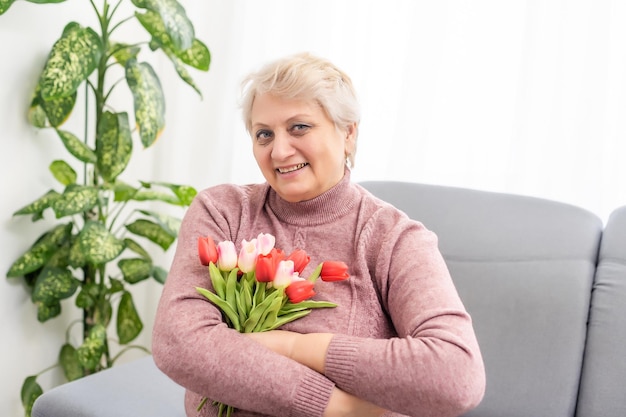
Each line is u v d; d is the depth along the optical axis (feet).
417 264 3.86
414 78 6.72
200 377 3.52
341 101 3.98
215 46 7.67
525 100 6.36
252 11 7.47
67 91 5.90
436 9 6.60
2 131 6.18
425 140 6.75
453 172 6.77
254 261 3.78
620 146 6.16
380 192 5.76
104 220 6.88
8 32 6.10
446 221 5.53
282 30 7.36
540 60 6.31
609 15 6.07
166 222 6.90
